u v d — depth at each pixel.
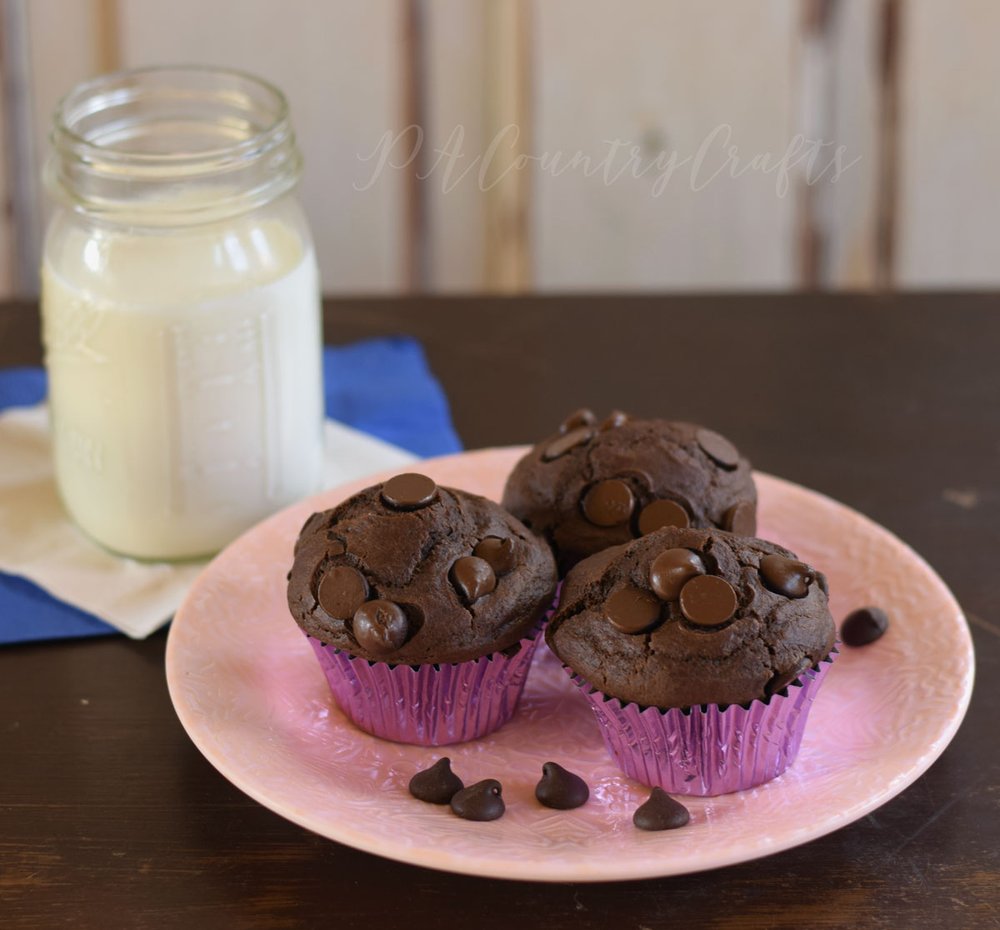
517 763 0.54
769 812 0.50
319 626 0.53
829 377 0.75
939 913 0.49
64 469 0.64
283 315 0.62
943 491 0.67
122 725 0.55
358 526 0.53
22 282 1.00
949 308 0.81
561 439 0.59
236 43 0.96
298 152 0.63
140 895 0.49
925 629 0.56
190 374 0.61
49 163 0.62
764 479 0.63
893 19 1.00
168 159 0.59
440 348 0.77
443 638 0.52
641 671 0.51
